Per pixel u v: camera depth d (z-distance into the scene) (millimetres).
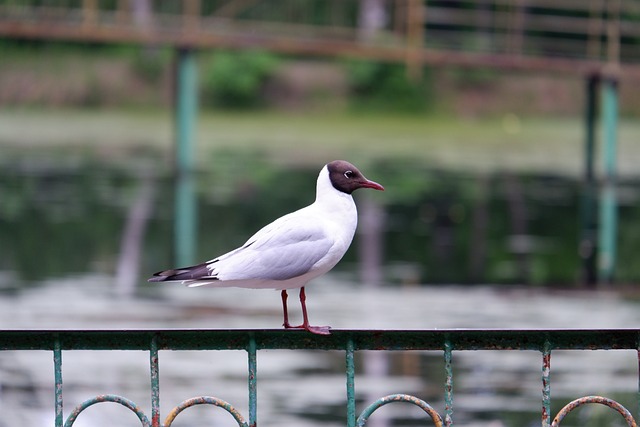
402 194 27906
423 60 29297
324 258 5582
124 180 28844
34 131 38906
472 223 24219
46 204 24656
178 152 30562
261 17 44625
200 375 12094
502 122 45188
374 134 41125
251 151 35469
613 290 17562
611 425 10617
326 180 5781
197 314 15031
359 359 13195
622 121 46094
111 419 10383
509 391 11648
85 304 15547
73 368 12336
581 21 37125
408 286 17516
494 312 15477
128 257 19406
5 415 10312
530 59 30312
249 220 23375
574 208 26391
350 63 46094
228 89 45062
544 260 20219
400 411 10945
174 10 44000
